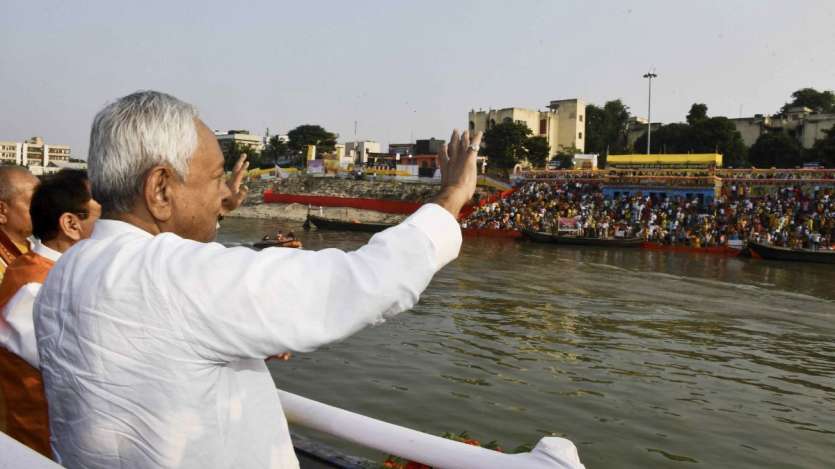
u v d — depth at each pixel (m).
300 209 71.25
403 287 1.43
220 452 1.49
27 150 166.00
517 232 49.72
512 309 21.47
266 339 1.38
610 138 87.81
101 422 1.43
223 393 1.51
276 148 108.31
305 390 12.48
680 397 12.76
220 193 1.76
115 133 1.58
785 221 41.84
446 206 1.56
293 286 1.39
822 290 27.11
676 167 56.03
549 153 78.31
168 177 1.61
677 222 44.62
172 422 1.40
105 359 1.41
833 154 57.25
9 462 1.28
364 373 13.64
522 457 1.84
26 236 3.76
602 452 9.95
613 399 12.48
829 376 14.59
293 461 1.72
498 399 12.25
